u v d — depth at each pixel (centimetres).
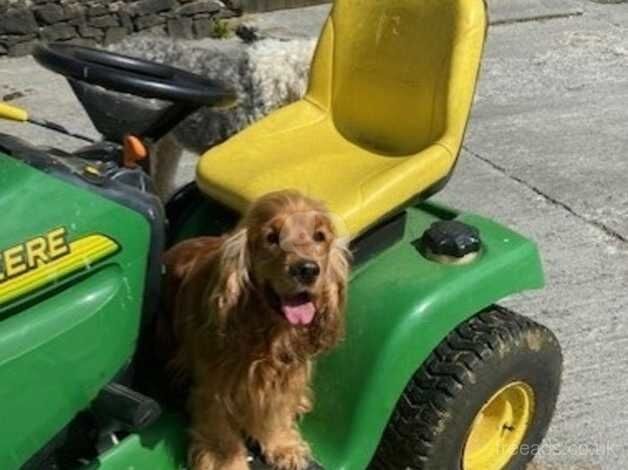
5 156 127
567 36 432
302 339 138
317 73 178
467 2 162
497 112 357
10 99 350
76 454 137
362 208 152
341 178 160
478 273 158
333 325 138
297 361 140
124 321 135
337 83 176
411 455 159
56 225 125
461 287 155
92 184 130
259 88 270
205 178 162
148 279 137
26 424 127
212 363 137
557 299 246
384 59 170
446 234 160
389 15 169
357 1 174
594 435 202
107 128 160
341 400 150
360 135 173
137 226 133
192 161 303
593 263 263
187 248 145
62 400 130
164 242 144
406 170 158
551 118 353
